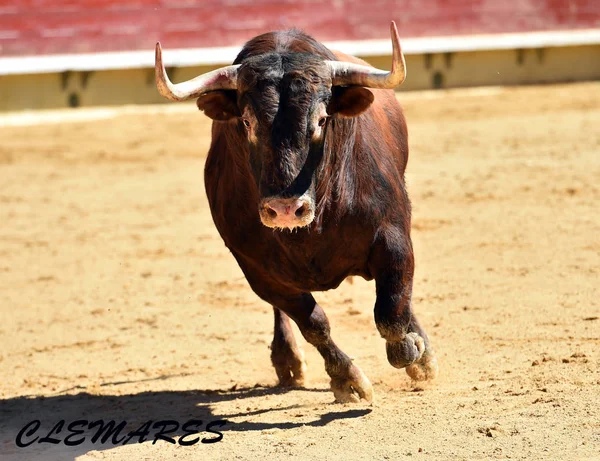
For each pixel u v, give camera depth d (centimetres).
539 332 1908
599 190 3241
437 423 1404
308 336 1585
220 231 1609
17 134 5269
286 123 1319
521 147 4156
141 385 1853
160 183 4041
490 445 1292
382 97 1727
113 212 3562
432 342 1922
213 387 1812
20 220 3525
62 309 2462
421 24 6241
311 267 1498
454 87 6153
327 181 1411
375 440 1359
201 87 1404
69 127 5412
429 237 2822
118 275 2748
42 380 1934
